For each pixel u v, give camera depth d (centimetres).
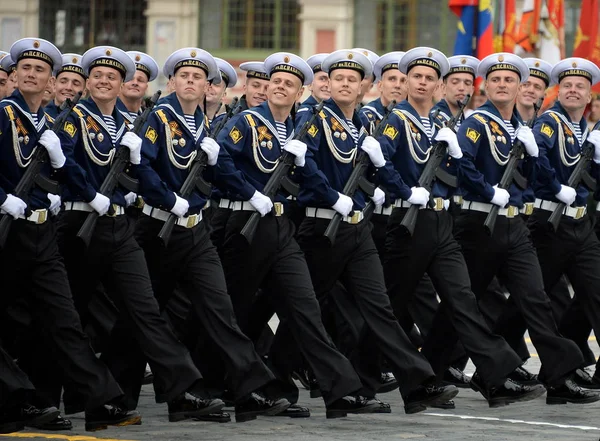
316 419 3123
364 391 3225
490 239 3406
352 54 3225
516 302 3434
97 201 2916
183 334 3338
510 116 3531
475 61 3959
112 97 3058
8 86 3588
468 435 2892
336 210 3123
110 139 3039
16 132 2819
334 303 3547
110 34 8612
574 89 3647
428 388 3152
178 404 2994
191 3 8550
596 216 3731
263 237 3083
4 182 2833
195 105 3139
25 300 2958
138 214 3294
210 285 3039
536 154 3478
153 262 3075
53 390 2983
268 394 3134
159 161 3058
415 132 3331
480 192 3356
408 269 3284
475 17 5506
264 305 3300
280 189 3120
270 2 8519
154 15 8562
